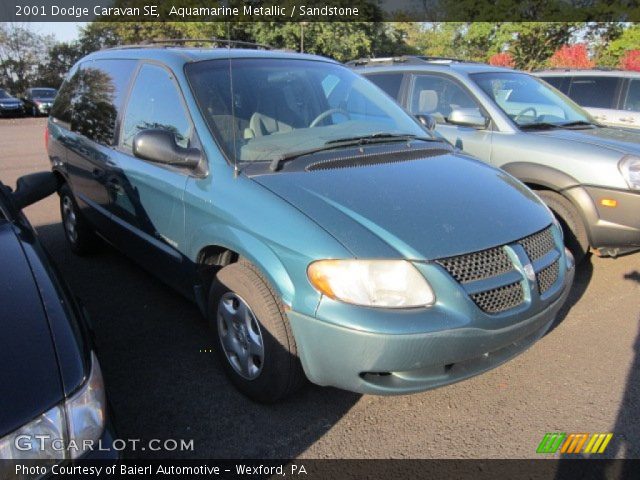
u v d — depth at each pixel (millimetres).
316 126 3363
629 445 2537
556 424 2674
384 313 2182
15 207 2621
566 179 4312
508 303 2432
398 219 2398
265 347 2535
